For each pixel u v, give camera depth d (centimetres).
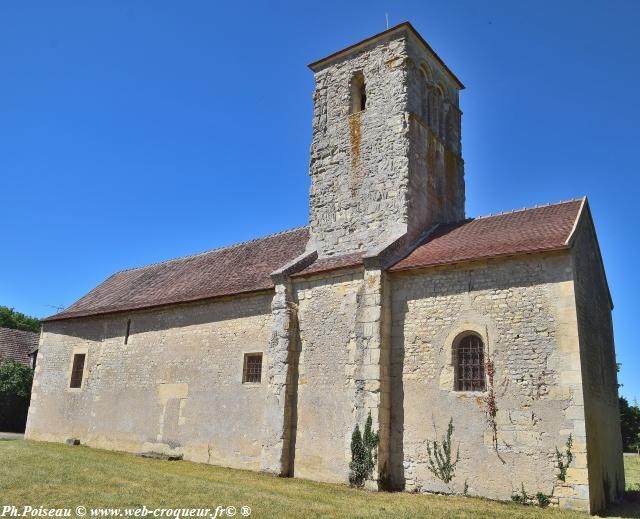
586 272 1350
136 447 1869
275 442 1457
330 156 1783
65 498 977
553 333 1165
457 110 1995
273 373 1517
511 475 1138
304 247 1833
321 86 1884
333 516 946
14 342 3538
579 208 1395
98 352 2164
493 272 1270
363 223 1641
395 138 1645
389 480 1284
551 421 1123
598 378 1320
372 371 1330
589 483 1067
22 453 1573
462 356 1277
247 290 1689
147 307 1983
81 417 2125
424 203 1658
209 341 1773
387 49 1747
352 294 1460
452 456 1217
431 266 1342
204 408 1711
